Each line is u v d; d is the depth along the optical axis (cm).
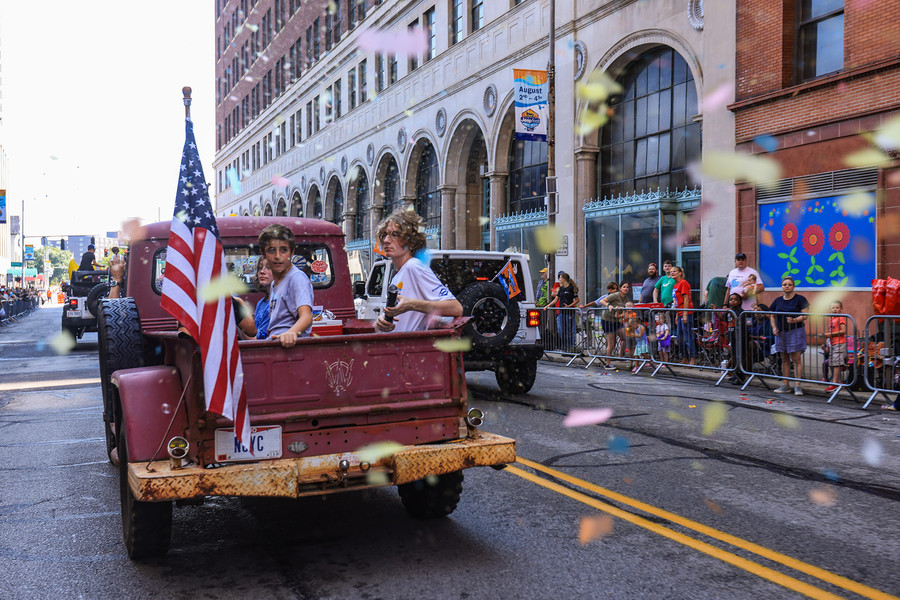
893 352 892
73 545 433
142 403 379
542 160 2252
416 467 390
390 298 427
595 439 704
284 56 4762
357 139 3569
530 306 1009
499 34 2377
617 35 1880
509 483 550
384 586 361
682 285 1297
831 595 344
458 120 2633
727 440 698
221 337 352
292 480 366
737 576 367
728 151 1538
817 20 1370
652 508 483
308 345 388
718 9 1559
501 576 371
